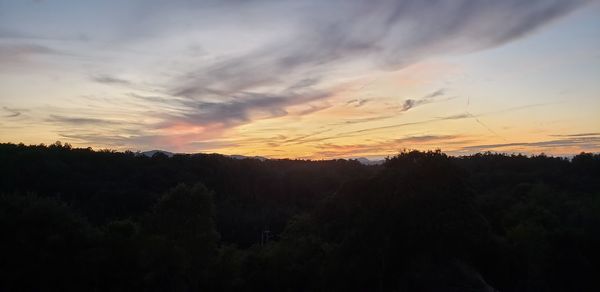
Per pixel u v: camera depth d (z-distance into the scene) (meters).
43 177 51.19
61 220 27.19
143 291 27.11
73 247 26.75
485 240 30.08
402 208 28.84
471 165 69.25
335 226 33.69
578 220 42.97
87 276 26.20
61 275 25.81
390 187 29.94
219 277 29.53
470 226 29.09
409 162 30.89
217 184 66.19
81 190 51.34
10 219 26.02
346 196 33.22
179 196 28.98
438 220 28.20
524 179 60.34
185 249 28.23
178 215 28.64
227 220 57.44
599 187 58.16
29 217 26.41
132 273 27.16
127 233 27.89
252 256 31.64
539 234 36.88
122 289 26.84
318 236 33.62
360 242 29.31
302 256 31.78
